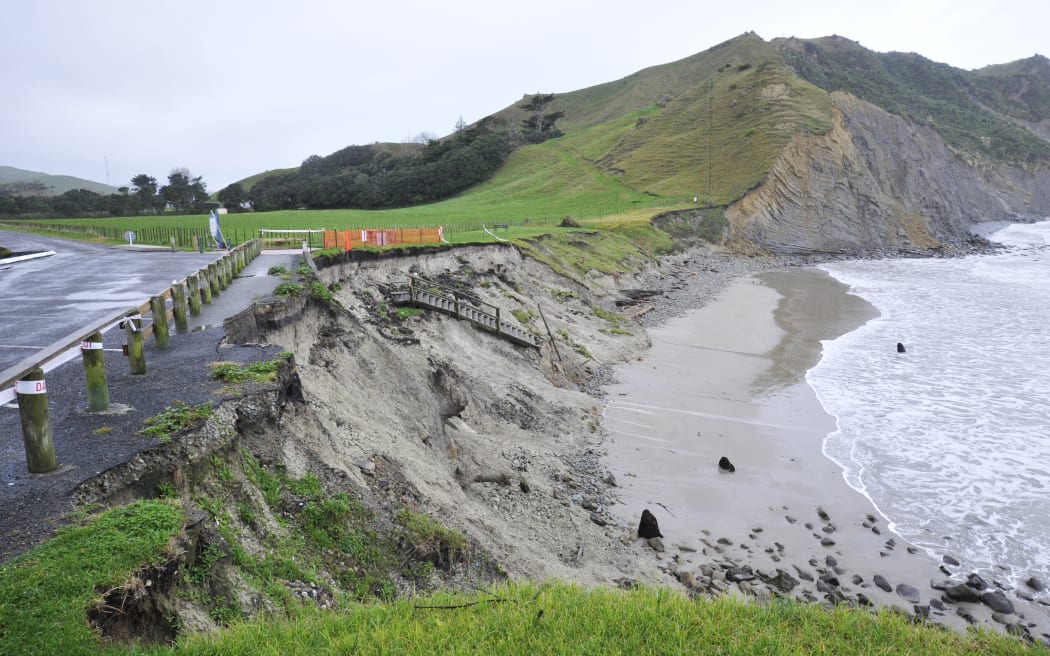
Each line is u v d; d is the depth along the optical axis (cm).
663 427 2095
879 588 1250
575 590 857
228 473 829
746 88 10781
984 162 13312
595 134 13388
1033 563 1325
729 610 795
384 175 12231
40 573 534
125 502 707
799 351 3084
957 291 4888
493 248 3859
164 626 595
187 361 1138
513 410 2002
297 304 1659
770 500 1609
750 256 7681
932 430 2019
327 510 943
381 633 654
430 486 1223
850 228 8556
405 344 1912
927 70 18562
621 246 5975
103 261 2944
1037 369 2675
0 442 794
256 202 11338
